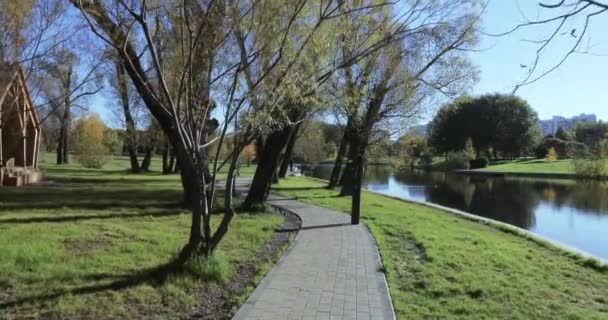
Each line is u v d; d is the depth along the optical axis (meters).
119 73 13.79
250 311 6.46
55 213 13.75
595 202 31.39
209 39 7.76
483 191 39.44
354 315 6.41
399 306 6.79
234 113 8.05
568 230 20.09
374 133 27.33
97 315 6.04
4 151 28.08
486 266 9.35
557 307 7.00
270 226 13.38
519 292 7.62
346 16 8.10
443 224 15.84
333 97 10.16
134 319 5.99
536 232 19.48
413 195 35.66
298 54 7.65
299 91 7.94
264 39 7.59
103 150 47.81
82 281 7.25
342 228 13.82
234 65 8.03
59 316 5.93
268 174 16.80
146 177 36.09
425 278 8.28
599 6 2.76
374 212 17.75
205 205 8.22
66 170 41.34
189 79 7.70
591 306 7.30
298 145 61.44
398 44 16.31
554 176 57.53
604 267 9.95
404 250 10.89
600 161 53.91
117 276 7.57
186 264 7.85
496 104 90.31
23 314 5.93
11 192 19.58
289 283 7.85
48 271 7.61
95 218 13.20
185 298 6.79
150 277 7.53
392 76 18.73
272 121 8.62
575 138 78.12
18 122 27.45
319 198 23.06
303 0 7.29
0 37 13.48
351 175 24.83
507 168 70.69
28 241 9.52
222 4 7.49
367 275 8.48
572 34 3.05
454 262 9.50
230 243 10.77
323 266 9.08
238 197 21.70
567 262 10.62
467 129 90.69
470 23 15.40
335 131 43.75
